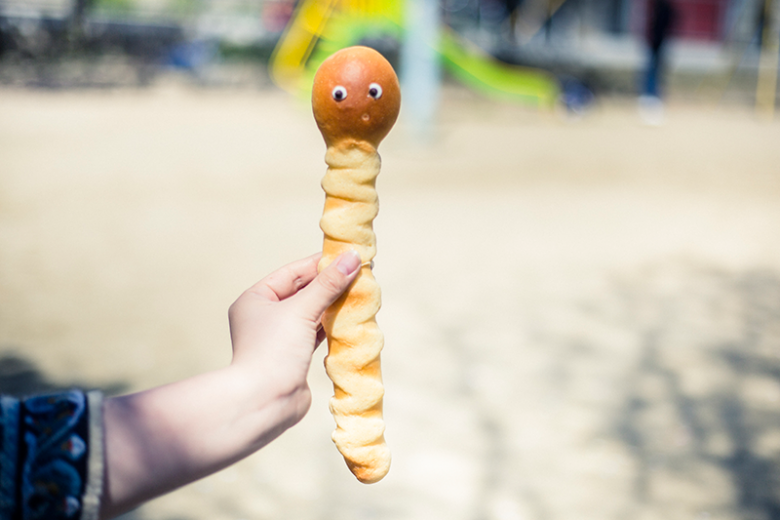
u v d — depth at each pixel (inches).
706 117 618.8
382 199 295.9
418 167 363.3
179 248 227.3
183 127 490.3
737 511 101.5
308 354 37.7
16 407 29.6
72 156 384.8
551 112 604.1
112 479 30.7
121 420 31.8
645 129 525.0
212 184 323.3
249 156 391.5
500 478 109.1
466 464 113.0
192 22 810.2
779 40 735.7
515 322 168.7
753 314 174.1
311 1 457.7
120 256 219.8
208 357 149.4
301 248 226.2
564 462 113.7
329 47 465.4
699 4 743.1
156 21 794.2
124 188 314.2
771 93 728.3
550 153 409.1
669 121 581.6
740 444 118.6
